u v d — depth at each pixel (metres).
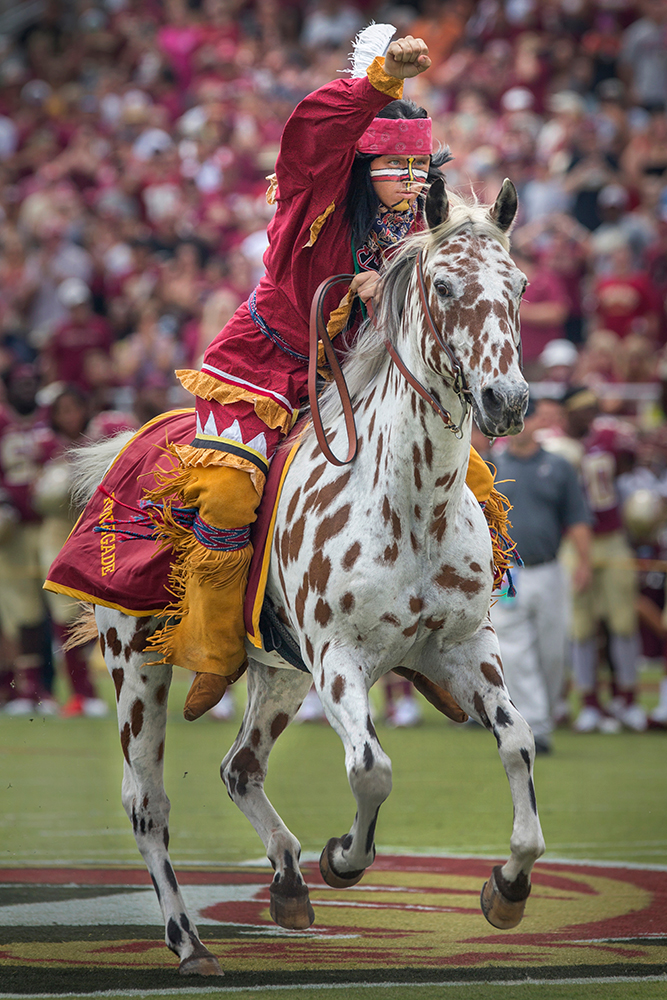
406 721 37.25
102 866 20.33
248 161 61.31
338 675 13.90
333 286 15.41
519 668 31.28
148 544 16.34
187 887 18.88
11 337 55.66
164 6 77.88
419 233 14.27
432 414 13.72
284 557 14.82
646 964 14.73
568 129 58.72
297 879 15.66
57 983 14.05
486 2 69.81
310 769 29.70
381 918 17.08
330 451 14.55
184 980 14.22
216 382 15.66
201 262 57.12
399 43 14.16
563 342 48.22
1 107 75.38
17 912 17.38
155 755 16.27
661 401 39.91
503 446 33.69
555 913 17.19
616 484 36.78
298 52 69.62
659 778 28.08
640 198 56.44
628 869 19.73
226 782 16.94
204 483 15.21
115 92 71.75
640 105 64.06
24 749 32.50
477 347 12.97
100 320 52.09
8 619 38.69
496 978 14.20
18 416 38.53
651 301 50.00
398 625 13.98
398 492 13.96
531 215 55.84
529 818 13.59
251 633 15.30
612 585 36.31
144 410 37.62
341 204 15.27
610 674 37.53
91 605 17.78
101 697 41.94
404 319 14.28
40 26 80.31
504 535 15.94
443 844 21.77
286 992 13.70
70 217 61.59
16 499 38.19
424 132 15.33
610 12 67.44
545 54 64.81
